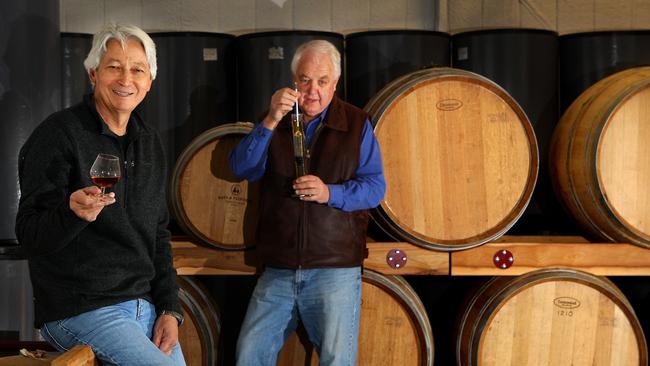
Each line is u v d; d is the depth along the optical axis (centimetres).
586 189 414
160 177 290
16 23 417
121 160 277
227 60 472
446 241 404
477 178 408
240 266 404
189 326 404
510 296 401
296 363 400
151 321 291
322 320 359
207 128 464
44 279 269
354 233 363
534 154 410
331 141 362
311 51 357
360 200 355
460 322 416
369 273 398
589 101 427
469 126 408
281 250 359
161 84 461
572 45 477
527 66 464
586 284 405
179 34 461
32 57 422
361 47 463
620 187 414
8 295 417
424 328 400
